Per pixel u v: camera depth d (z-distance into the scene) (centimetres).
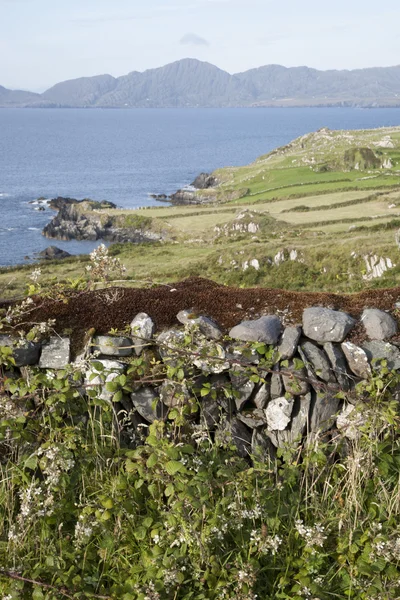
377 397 389
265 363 414
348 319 444
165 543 318
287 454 387
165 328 449
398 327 456
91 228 7606
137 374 411
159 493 344
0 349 384
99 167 15925
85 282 500
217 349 412
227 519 325
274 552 310
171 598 299
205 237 6625
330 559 336
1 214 8881
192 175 14600
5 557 318
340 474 390
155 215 7888
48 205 9650
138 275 3797
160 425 354
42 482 355
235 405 427
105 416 393
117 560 317
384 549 316
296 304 477
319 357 430
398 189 7956
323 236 4972
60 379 377
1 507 350
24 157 18438
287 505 356
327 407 422
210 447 390
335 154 12031
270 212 6988
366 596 302
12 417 373
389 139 13475
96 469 364
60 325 437
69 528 347
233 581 300
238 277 3712
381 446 383
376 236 4156
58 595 295
